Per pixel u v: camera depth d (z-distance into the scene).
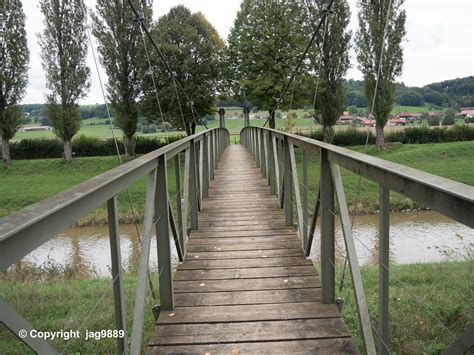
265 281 2.61
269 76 20.66
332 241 2.20
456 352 0.92
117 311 1.40
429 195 0.97
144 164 1.66
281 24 21.09
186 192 3.24
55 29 20.28
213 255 3.16
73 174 20.22
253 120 40.34
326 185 2.15
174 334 1.98
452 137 21.97
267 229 3.85
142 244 1.76
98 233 9.80
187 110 23.05
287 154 3.82
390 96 19.23
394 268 4.59
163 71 22.56
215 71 23.44
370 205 10.77
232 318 2.12
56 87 20.91
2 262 0.71
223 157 12.68
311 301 2.30
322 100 20.09
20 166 21.33
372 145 21.83
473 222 0.79
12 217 0.81
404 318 3.15
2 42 20.31
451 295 3.49
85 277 5.88
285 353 1.79
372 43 18.59
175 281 2.65
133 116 21.50
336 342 1.87
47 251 8.12
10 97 20.94
